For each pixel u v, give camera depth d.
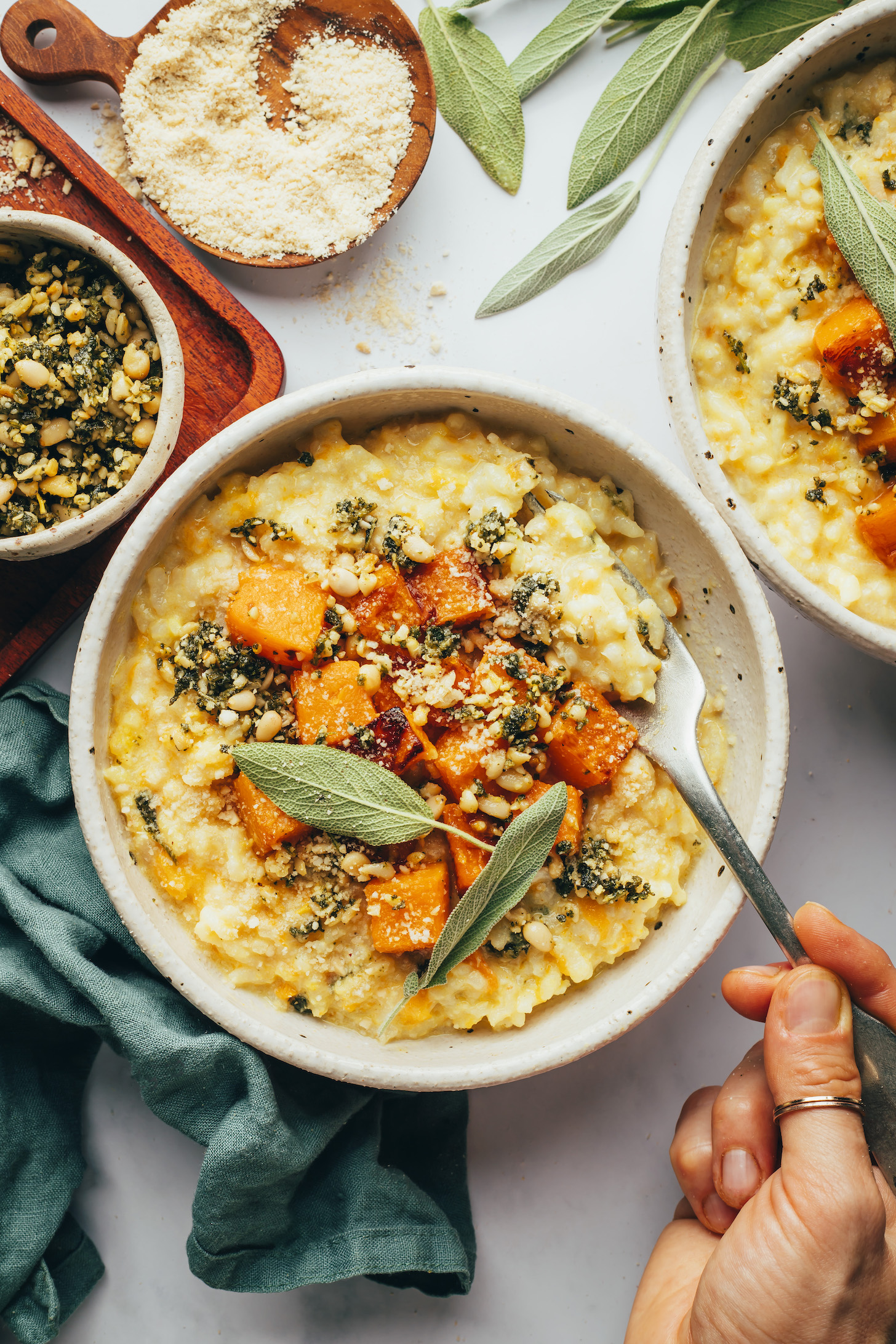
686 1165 0.47
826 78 0.46
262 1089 0.46
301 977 0.44
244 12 0.48
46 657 0.50
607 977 0.45
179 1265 0.51
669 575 0.46
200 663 0.44
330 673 0.43
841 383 0.45
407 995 0.43
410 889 0.43
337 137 0.49
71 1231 0.50
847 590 0.45
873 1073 0.42
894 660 0.45
